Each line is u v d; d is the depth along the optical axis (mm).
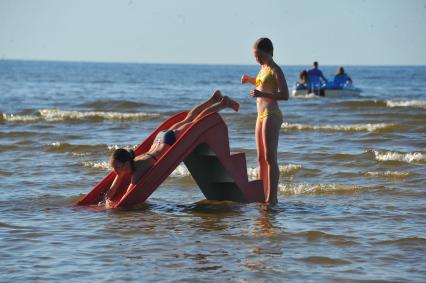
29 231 15602
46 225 16266
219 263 13078
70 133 37750
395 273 12500
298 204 19281
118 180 18828
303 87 74062
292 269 12711
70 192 21047
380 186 21828
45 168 25609
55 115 48094
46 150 30609
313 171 24750
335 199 20109
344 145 32500
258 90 18328
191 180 23000
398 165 25938
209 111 18859
